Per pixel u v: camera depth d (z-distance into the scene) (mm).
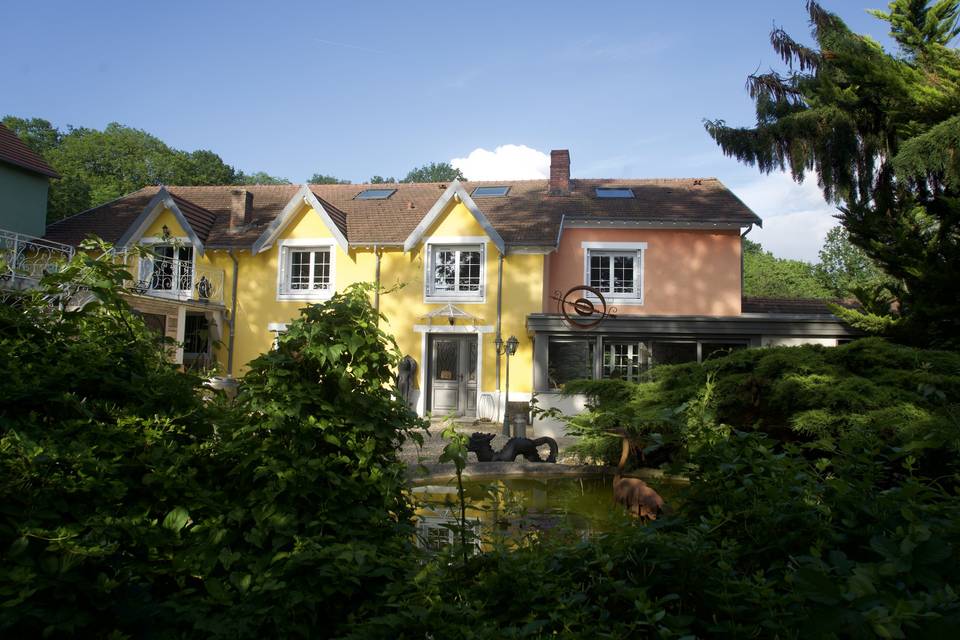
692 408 3734
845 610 2012
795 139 15844
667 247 19641
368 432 3400
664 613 2160
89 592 2238
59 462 2500
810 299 21062
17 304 3439
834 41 14539
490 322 18578
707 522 2773
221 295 19719
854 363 9016
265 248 19547
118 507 2594
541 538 3365
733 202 20734
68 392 2920
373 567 2742
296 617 2576
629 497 5246
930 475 5133
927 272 13758
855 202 15500
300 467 3004
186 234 19516
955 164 12094
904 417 6902
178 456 2883
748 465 3096
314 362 3424
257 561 2697
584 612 2299
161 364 3633
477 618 2369
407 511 3619
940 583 2133
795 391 8078
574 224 19625
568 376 17234
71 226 21062
